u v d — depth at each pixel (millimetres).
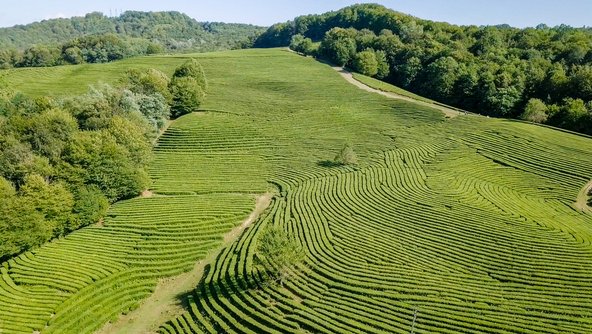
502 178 78875
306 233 62219
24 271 56875
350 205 69375
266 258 52000
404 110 114688
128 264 59188
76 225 68438
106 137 78875
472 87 127000
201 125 106625
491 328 42594
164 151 97562
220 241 64562
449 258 54844
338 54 166000
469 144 92688
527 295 47344
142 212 71875
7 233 60312
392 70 159625
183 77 119562
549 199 71750
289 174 84375
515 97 117438
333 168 85125
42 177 67938
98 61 199500
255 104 122438
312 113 114250
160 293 55312
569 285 48531
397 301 47812
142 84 112188
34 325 47219
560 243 56250
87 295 52625
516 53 146125
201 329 47781
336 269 53812
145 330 49094
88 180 73375
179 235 65562
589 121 98875
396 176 78688
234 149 97562
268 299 50344
